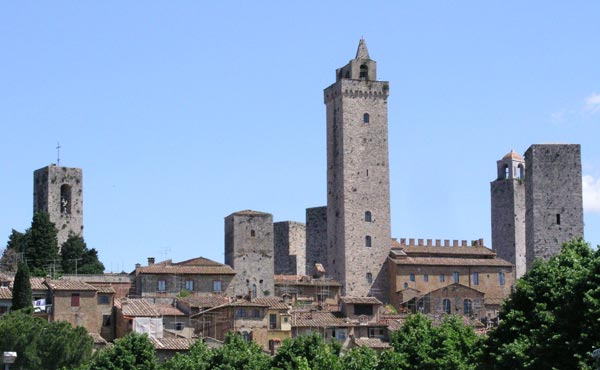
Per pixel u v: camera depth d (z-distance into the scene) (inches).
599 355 3929.6
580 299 5147.6
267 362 7160.4
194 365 7185.0
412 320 7229.3
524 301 5639.8
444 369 6555.1
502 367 5310.0
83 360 7509.8
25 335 7337.6
